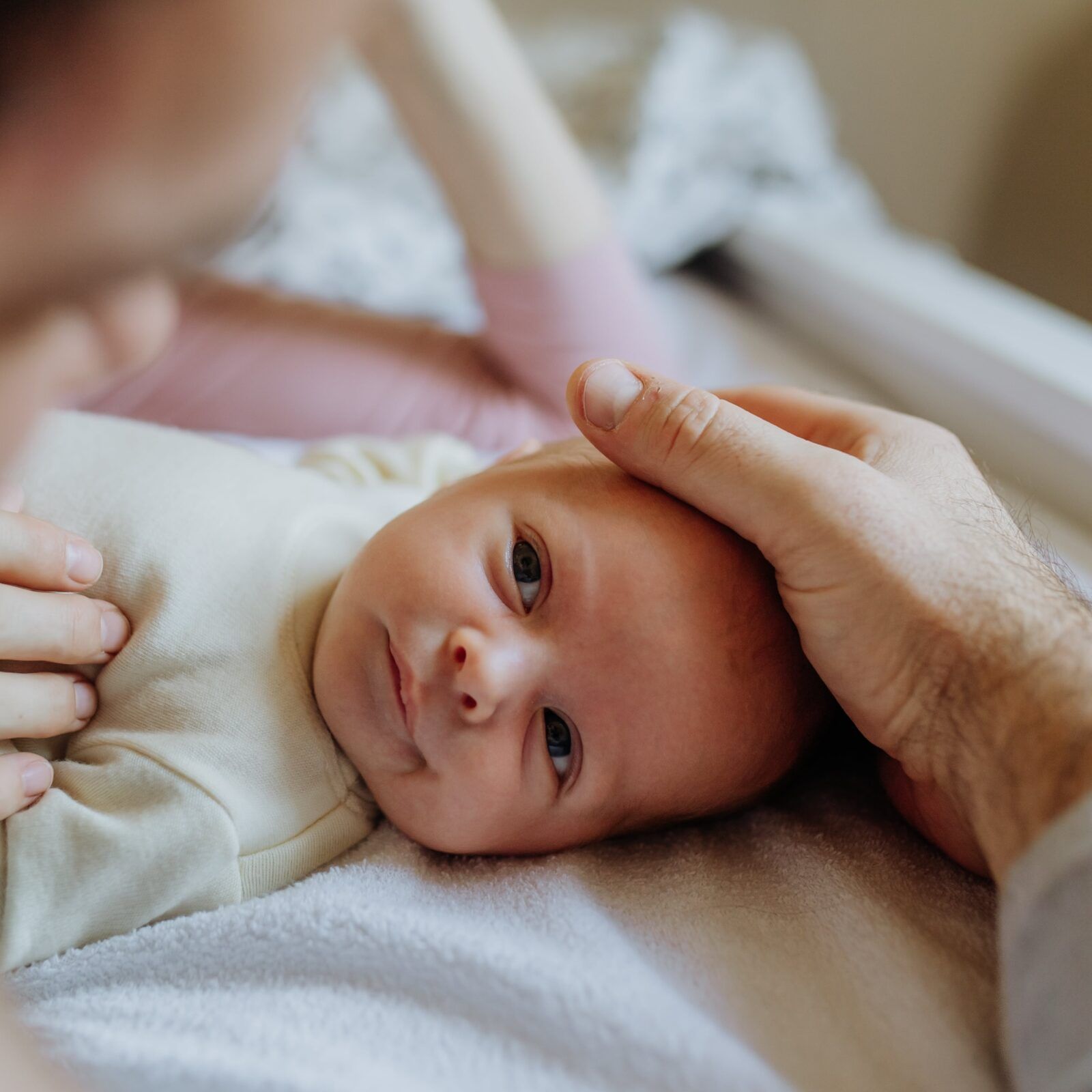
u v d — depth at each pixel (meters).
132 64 0.19
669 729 0.67
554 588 0.67
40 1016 0.53
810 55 2.13
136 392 1.11
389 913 0.58
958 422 1.31
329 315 1.26
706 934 0.60
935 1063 0.51
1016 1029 0.46
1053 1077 0.43
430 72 1.08
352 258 1.48
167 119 0.20
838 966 0.57
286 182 1.51
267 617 0.70
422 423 1.17
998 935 0.53
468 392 1.21
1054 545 1.08
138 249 0.22
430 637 0.67
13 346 0.23
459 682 0.63
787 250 1.60
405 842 0.70
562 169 1.17
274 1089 0.48
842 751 0.78
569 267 1.17
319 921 0.58
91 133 0.19
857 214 1.80
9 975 0.59
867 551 0.55
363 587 0.69
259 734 0.67
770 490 0.58
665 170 1.65
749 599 0.67
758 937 0.60
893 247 1.61
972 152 1.98
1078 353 1.21
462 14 1.10
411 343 1.26
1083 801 0.45
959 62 1.94
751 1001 0.55
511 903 0.62
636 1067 0.50
